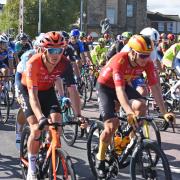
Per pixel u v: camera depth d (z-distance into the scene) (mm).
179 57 8695
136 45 4395
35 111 4246
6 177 5234
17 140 5945
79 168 5625
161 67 8328
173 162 5973
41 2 47375
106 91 4859
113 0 57906
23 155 4980
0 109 8422
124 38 7809
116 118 4750
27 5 46750
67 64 4605
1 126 8195
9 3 47125
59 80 5277
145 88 6309
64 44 4328
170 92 8711
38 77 4535
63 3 48750
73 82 4637
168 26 70500
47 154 4262
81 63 10930
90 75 11359
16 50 10773
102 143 4836
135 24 59844
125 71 4637
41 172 4426
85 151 6449
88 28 56469
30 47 10914
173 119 4316
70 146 6727
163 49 12609
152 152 4086
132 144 4594
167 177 3891
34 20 47250
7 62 9219
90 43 17734
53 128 4145
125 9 59000
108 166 4922
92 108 10438
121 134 4855
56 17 48156
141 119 4270
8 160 5949
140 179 4438
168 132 7961
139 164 4203
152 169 4082
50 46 4238
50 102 4770
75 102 4598
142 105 4738
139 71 4727
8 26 46875
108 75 4789
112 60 4754
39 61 4426
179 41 10836
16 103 10797
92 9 56812
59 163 4082
